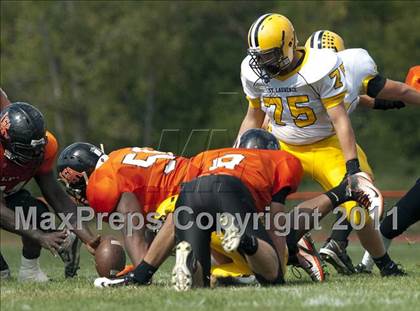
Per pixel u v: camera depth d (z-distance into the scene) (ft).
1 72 300.20
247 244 68.33
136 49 299.99
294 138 89.35
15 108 79.36
